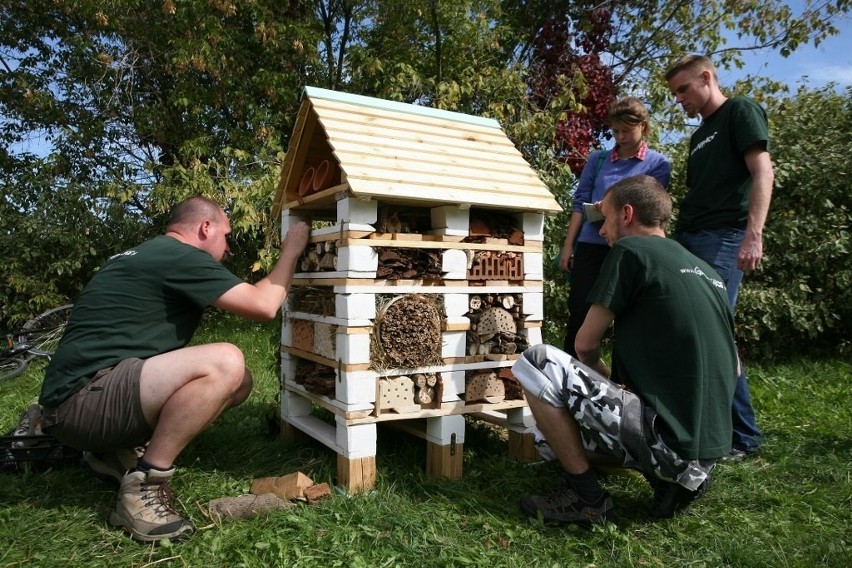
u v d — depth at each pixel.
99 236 8.88
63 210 8.50
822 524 2.43
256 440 3.47
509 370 3.11
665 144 6.89
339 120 2.97
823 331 6.27
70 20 10.05
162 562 2.12
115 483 2.73
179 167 7.73
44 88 9.73
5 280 8.45
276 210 3.73
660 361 2.31
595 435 2.32
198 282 2.50
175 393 2.29
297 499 2.56
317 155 3.41
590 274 3.61
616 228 2.65
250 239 8.44
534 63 10.13
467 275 3.01
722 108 3.18
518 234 3.18
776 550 2.23
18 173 9.68
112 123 9.69
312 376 3.10
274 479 2.71
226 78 8.98
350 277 2.68
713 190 3.18
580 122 9.00
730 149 3.11
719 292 2.43
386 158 2.87
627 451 2.29
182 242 2.65
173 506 2.39
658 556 2.22
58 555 2.13
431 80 8.77
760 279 6.36
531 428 3.18
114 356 2.41
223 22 9.52
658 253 2.39
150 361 2.35
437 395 2.91
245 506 2.44
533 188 3.25
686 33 10.22
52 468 2.91
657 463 2.27
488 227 3.15
